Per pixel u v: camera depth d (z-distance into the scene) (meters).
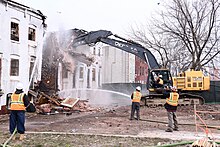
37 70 23.42
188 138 10.86
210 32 33.03
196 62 32.88
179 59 39.31
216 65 39.94
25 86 21.50
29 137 10.91
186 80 24.78
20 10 21.11
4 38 19.39
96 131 12.62
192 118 17.47
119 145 9.53
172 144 9.50
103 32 23.92
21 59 21.16
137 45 24.70
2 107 19.03
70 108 22.58
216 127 13.45
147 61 24.58
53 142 9.96
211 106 23.92
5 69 19.45
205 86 24.69
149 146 9.34
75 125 14.53
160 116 18.42
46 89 25.48
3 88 19.16
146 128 13.61
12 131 10.45
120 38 24.44
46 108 21.12
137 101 16.73
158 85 23.92
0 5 18.95
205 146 8.48
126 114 19.70
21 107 10.43
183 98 24.42
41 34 23.97
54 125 14.58
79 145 9.52
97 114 20.12
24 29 21.55
